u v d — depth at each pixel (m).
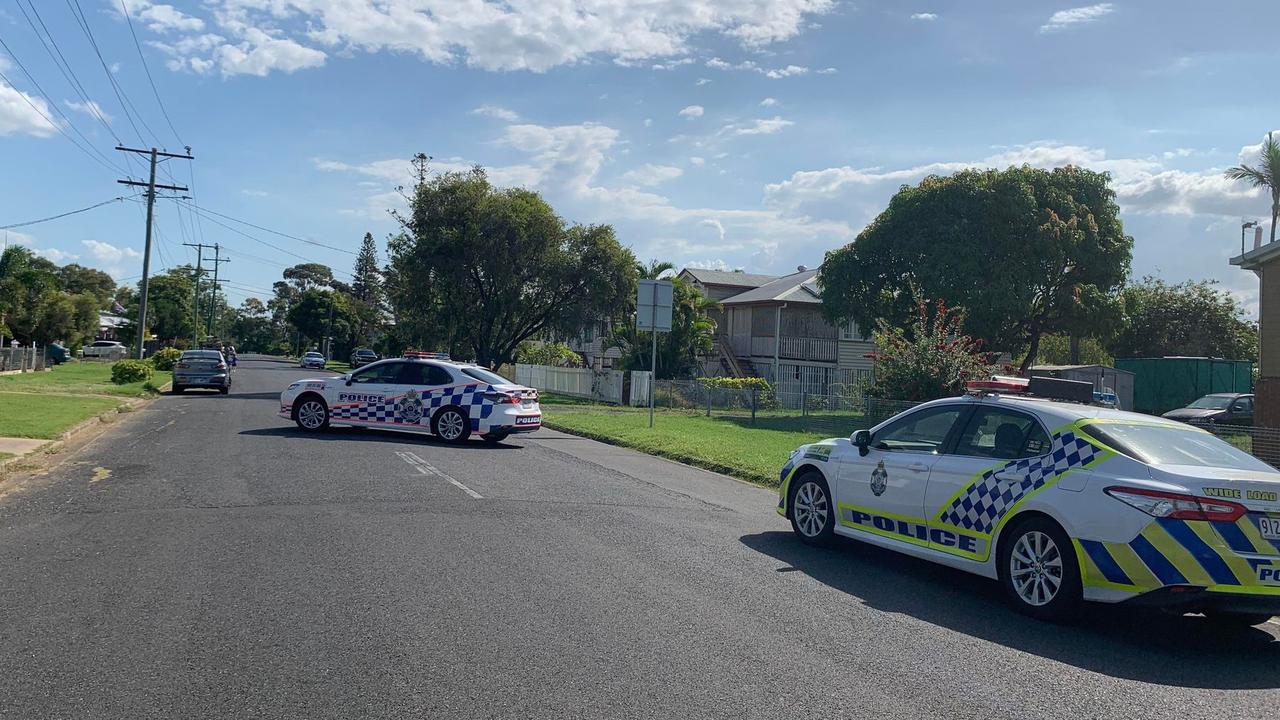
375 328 107.94
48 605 5.98
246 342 146.50
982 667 5.40
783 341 44.97
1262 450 12.73
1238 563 5.80
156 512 9.20
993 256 31.48
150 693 4.54
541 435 20.20
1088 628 6.42
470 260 38.84
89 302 57.81
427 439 17.38
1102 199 33.00
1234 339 46.69
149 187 43.50
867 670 5.24
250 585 6.53
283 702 4.46
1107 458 6.41
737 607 6.42
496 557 7.59
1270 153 42.16
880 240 33.38
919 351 21.05
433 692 4.64
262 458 13.41
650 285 21.67
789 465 9.16
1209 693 5.16
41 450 13.54
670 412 29.38
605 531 8.90
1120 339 47.91
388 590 6.48
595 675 4.96
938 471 7.46
